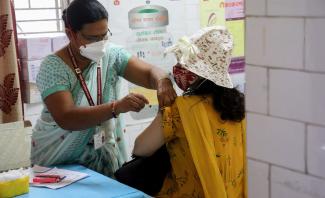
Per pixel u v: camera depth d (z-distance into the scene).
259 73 1.07
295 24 0.98
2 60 2.38
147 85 2.22
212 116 1.88
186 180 1.93
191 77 1.91
